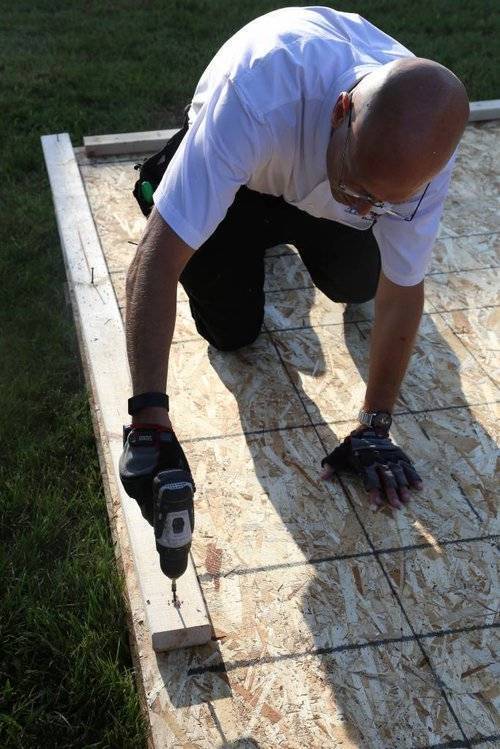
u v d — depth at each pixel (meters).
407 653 2.08
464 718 1.95
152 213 1.91
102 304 3.17
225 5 7.60
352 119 1.80
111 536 2.68
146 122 5.56
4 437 3.13
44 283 4.04
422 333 3.13
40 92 5.94
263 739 1.90
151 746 1.96
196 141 1.90
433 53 6.56
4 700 2.19
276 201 2.57
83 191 3.92
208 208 1.86
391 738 1.90
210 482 2.52
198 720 1.94
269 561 2.30
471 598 2.21
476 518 2.43
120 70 6.28
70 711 2.16
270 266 3.53
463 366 2.98
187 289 2.78
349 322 3.20
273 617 2.15
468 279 3.44
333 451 2.57
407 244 2.11
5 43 6.79
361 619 2.15
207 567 2.27
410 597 2.21
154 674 2.03
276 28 2.04
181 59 6.47
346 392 2.87
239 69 1.94
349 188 1.89
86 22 7.21
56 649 2.28
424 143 1.70
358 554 2.32
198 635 2.06
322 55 1.96
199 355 3.02
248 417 2.76
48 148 4.27
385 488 2.46
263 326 3.17
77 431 3.15
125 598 2.40
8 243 4.34
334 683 2.01
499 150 4.46
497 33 7.11
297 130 1.96
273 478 2.54
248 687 2.00
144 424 1.79
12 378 3.44
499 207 3.95
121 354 2.92
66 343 3.67
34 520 2.79
